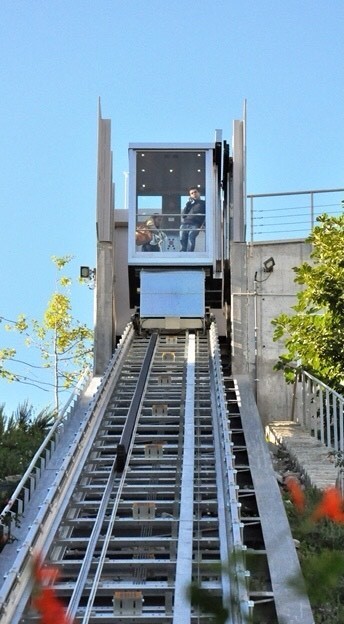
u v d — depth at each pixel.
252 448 16.31
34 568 4.01
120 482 13.05
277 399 22.30
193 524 11.73
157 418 16.23
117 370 19.73
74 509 12.62
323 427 17.73
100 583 9.95
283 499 13.70
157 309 22.88
